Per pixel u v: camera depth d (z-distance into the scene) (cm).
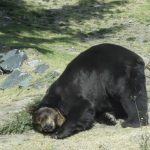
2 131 1492
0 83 2275
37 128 1467
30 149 1303
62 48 3048
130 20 3966
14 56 2469
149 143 1217
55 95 1464
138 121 1423
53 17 3984
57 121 1430
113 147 1228
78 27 3778
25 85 2216
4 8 3966
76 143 1310
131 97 1430
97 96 1458
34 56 2573
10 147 1335
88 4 4350
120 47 1500
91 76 1458
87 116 1437
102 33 3656
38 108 1462
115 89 1441
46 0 4366
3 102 1967
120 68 1446
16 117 1552
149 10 4197
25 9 4066
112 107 1481
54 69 2414
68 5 4322
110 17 4050
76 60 1491
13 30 3344
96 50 1492
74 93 1451
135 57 1477
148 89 1905
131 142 1249
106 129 1448
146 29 3731
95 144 1272
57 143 1336
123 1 4391
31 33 3366
